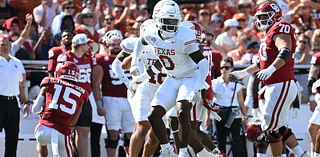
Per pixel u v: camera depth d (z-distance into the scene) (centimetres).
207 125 2500
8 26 2759
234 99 2538
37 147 2036
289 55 1764
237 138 2538
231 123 2519
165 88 1636
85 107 2305
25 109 2398
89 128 2323
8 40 2312
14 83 2322
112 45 2458
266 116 1877
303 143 2797
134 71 1723
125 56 1962
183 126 1580
